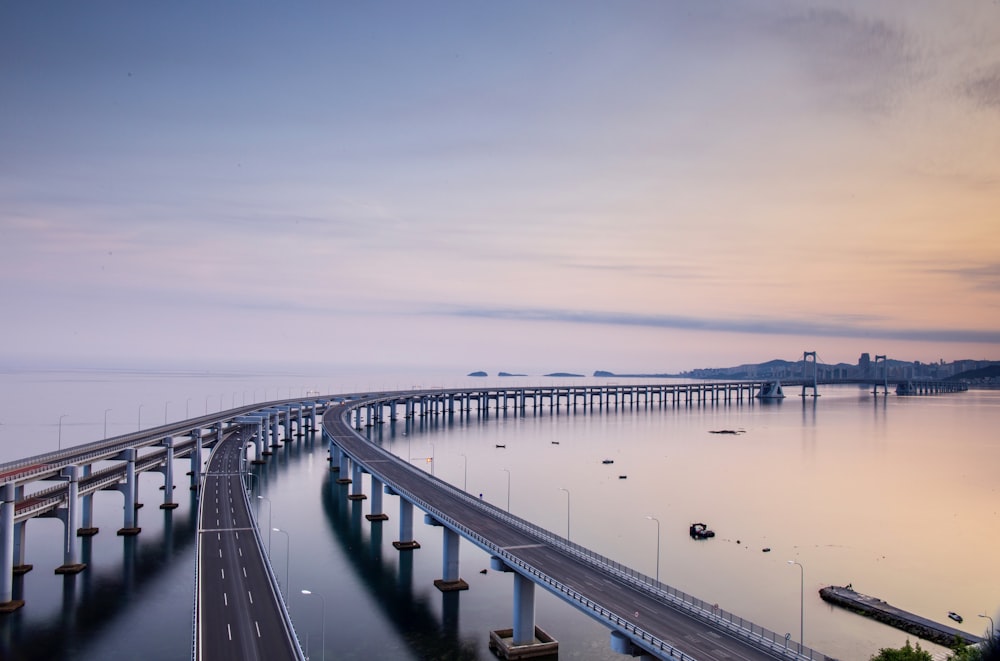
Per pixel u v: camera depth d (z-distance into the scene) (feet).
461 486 649.20
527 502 585.22
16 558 375.86
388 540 452.76
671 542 469.16
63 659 277.03
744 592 374.63
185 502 552.41
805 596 371.15
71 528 378.94
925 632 318.86
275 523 495.00
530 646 283.38
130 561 399.03
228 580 302.45
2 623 310.86
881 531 517.14
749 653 212.23
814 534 503.20
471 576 379.55
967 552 466.29
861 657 294.46
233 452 652.48
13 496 332.39
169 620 315.78
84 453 445.78
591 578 277.03
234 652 232.53
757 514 561.43
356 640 295.89
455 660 278.67
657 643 215.92
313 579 373.20
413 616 322.96
